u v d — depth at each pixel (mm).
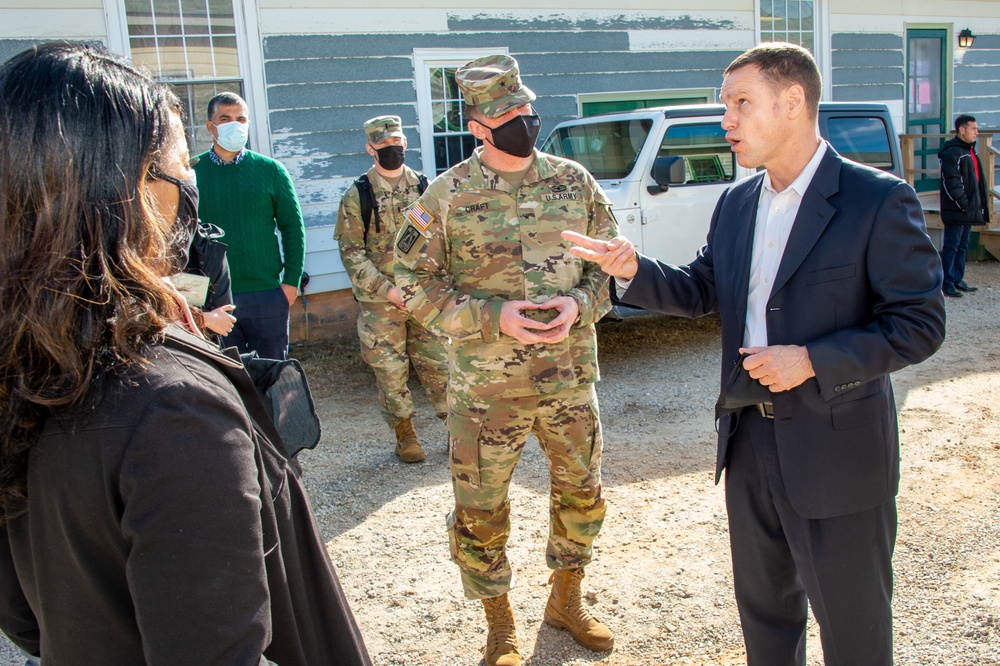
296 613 1152
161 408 876
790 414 1786
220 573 878
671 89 8711
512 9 7660
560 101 8078
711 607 2801
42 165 834
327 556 1244
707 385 5477
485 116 2322
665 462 4117
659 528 3393
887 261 1693
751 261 1933
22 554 987
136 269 895
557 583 2668
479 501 2455
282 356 4203
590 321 2428
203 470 880
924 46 10961
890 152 7102
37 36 5949
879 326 1697
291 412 1373
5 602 1089
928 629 2600
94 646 947
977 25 11250
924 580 2883
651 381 5629
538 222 2426
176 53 6414
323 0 6785
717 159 6281
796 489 1789
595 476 2553
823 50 9742
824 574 1815
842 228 1738
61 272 840
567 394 2469
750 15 9141
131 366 891
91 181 861
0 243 837
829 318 1767
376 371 4172
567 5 7965
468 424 2439
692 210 6070
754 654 2047
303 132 6836
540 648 2623
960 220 7836
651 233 5871
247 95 6621
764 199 1940
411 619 2838
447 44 7375
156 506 857
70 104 869
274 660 1098
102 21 6137
